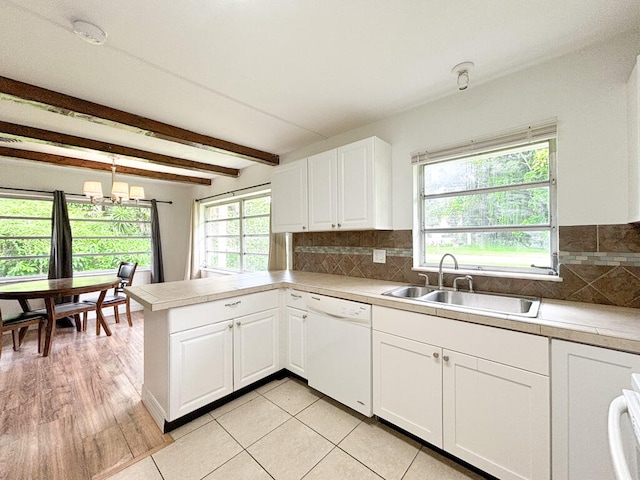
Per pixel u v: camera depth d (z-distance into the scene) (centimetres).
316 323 216
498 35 149
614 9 132
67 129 268
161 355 185
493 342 134
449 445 148
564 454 117
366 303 184
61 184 429
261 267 440
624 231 148
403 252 238
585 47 158
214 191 507
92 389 232
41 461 155
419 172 237
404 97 215
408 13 134
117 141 306
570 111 163
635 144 132
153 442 170
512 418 129
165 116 244
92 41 142
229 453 161
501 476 132
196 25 140
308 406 207
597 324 120
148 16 133
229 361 207
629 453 92
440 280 206
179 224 563
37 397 220
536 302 159
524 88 178
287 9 130
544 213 182
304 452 162
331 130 279
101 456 159
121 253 498
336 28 143
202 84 195
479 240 209
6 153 318
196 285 228
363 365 185
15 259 402
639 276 145
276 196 307
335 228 248
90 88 197
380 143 230
